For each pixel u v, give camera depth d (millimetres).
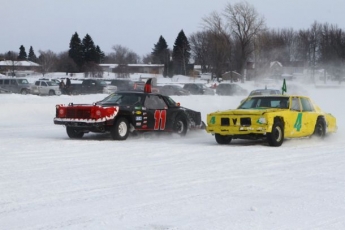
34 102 30328
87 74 94438
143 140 16547
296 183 9828
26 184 9422
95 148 14266
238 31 76375
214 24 79062
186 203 8180
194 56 105750
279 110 15328
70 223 7035
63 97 35031
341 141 16906
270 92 27188
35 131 19141
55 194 8688
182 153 13602
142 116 16688
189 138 17641
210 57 85125
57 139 16422
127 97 17125
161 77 99750
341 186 9609
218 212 7668
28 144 14930
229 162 12203
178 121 17875
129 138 16969
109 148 14297
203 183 9734
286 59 88438
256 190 9180
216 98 35062
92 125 15641
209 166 11617
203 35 97062
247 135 15055
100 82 50688
